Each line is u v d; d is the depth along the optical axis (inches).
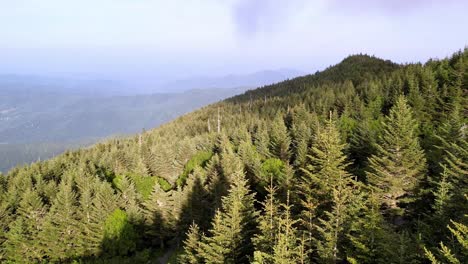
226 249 1231.5
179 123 5890.8
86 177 2847.0
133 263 2096.5
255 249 1141.1
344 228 1110.4
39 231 2306.8
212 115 5782.5
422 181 1460.4
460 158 1342.3
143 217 2375.7
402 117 1482.5
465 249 831.7
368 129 2209.6
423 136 2215.8
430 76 2989.7
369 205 1219.9
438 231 1117.1
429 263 981.8
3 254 2292.1
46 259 2298.2
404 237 933.8
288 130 3245.6
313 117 3112.7
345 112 3019.2
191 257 1354.6
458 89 2635.3
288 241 1008.2
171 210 2278.5
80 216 2298.2
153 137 4586.6
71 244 2292.1
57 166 3513.8
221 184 2187.5
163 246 2369.6
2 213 2378.2
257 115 4367.6
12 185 2908.5
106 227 2228.1
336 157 1441.9
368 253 989.2
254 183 2298.2
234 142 3324.3
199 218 2155.5
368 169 1755.7
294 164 2242.9
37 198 2368.4
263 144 2746.1
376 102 3053.6
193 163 3014.3
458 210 1128.8
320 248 1079.6
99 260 2082.9
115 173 3479.3
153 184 2758.4
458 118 1779.0
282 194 1793.8
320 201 1408.7
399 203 1486.2
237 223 1267.2
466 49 3481.8
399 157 1439.5
